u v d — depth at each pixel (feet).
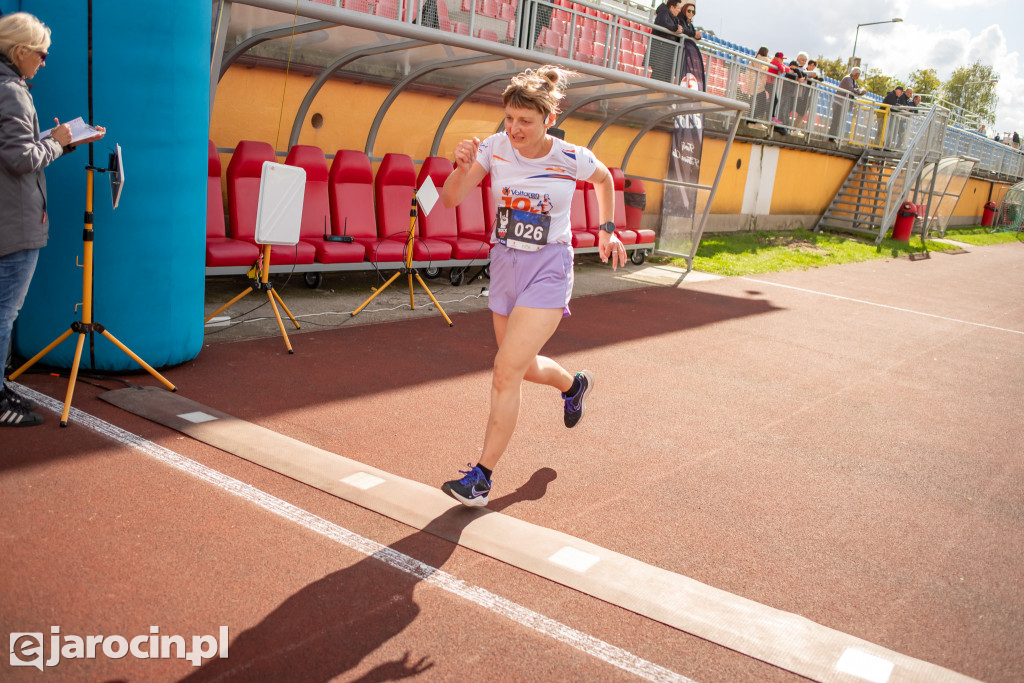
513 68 28.81
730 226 57.41
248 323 20.85
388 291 27.20
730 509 12.28
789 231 62.59
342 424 14.23
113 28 13.85
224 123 25.57
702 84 44.52
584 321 25.66
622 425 15.83
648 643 8.46
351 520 10.52
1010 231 99.81
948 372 23.47
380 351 19.40
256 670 7.45
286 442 12.80
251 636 7.94
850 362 23.48
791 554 10.96
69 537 9.40
